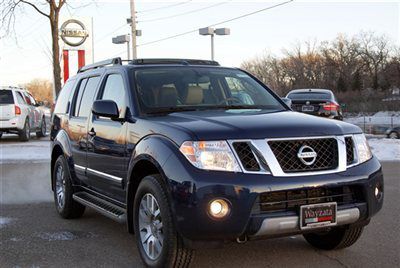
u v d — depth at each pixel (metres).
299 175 4.38
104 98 6.28
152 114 5.37
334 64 97.88
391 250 5.50
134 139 5.19
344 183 4.53
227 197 4.20
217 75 6.25
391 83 87.62
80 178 6.83
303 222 4.36
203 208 4.19
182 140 4.45
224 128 4.48
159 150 4.59
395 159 13.37
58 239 6.16
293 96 16.38
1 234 6.40
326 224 4.47
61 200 7.37
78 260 5.34
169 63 6.42
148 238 4.88
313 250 5.54
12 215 7.50
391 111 68.25
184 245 4.40
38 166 12.68
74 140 6.93
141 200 4.93
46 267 5.12
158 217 4.70
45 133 23.02
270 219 4.24
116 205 5.82
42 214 7.58
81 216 7.34
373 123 55.69
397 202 7.98
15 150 15.84
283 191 4.30
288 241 5.89
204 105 5.67
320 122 4.84
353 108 71.50
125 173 5.38
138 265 5.16
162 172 4.49
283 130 4.50
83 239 6.16
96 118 6.31
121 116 5.56
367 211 4.71
